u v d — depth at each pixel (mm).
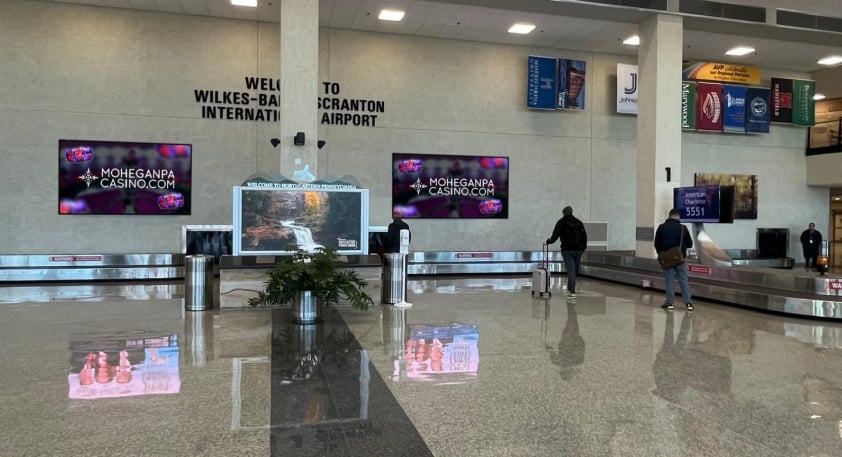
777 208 18531
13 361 5168
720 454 3273
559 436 3512
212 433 3473
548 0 11750
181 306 8469
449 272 14516
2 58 12562
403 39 15070
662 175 12477
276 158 14172
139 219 13453
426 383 4578
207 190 13797
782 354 5824
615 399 4262
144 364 5082
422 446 3320
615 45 15930
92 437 3393
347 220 8883
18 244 12727
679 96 12570
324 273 6961
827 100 18469
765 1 12664
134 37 13273
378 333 6551
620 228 16844
